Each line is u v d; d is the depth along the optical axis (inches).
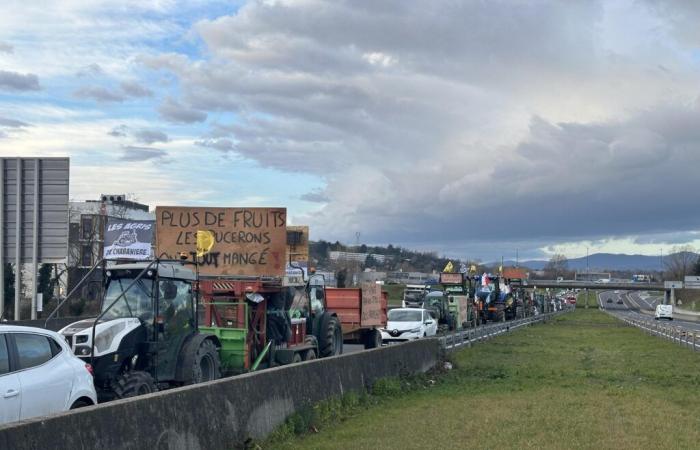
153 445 320.8
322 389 527.2
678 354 1167.6
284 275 748.6
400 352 741.3
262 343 715.4
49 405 355.3
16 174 1020.5
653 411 563.2
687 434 467.8
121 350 481.1
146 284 516.1
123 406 307.7
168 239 763.4
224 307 709.9
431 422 503.5
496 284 2444.6
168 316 529.7
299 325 799.1
